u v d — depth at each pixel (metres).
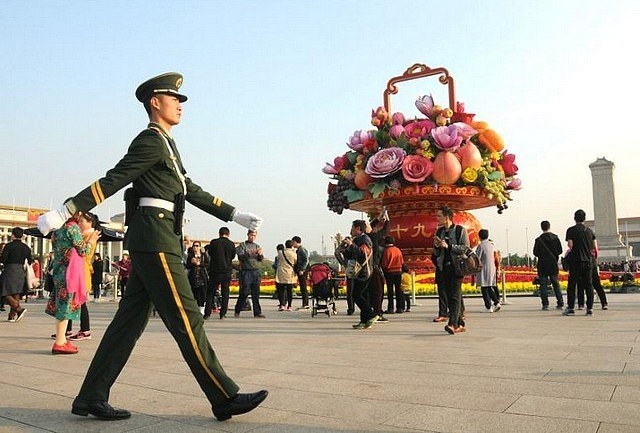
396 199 15.55
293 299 19.30
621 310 11.15
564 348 6.05
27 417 3.52
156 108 3.78
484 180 15.04
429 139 15.17
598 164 67.44
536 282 18.05
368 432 3.05
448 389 4.09
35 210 63.53
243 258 11.72
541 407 3.51
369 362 5.41
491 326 8.64
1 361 5.87
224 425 3.27
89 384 3.46
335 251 10.55
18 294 11.09
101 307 15.83
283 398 3.90
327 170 16.64
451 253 7.71
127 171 3.43
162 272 3.47
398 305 12.02
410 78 16.91
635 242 98.12
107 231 15.53
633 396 3.77
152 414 3.56
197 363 3.39
